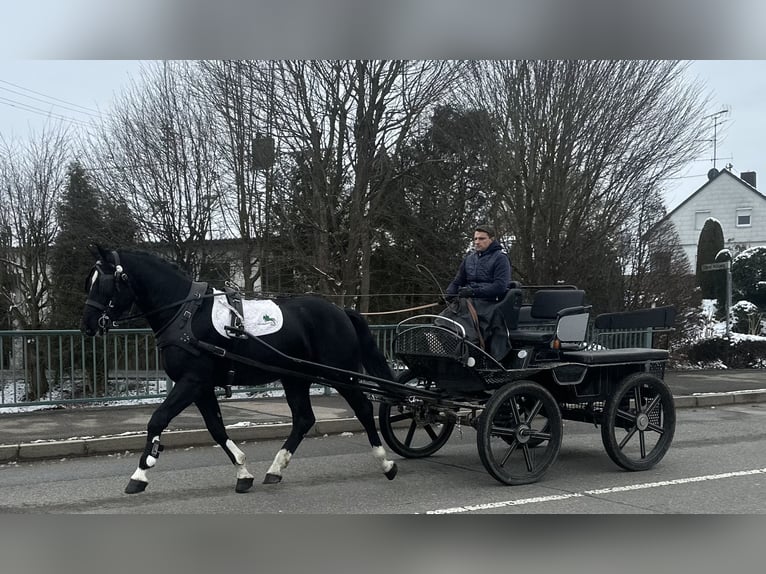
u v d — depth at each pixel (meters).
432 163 15.98
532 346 6.64
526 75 13.72
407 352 6.78
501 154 14.05
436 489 6.07
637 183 14.22
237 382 5.91
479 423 6.11
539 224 14.02
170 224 15.89
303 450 7.84
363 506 5.51
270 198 14.75
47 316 18.88
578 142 13.70
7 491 5.97
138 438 7.83
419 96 14.55
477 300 6.60
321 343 6.21
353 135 14.52
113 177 16.11
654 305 16.05
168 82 15.73
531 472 6.34
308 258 14.75
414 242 16.73
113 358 9.99
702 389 12.75
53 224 18.55
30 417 8.98
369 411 6.37
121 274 5.53
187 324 5.60
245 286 15.73
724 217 40.62
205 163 15.62
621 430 9.10
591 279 14.35
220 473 6.66
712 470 6.86
